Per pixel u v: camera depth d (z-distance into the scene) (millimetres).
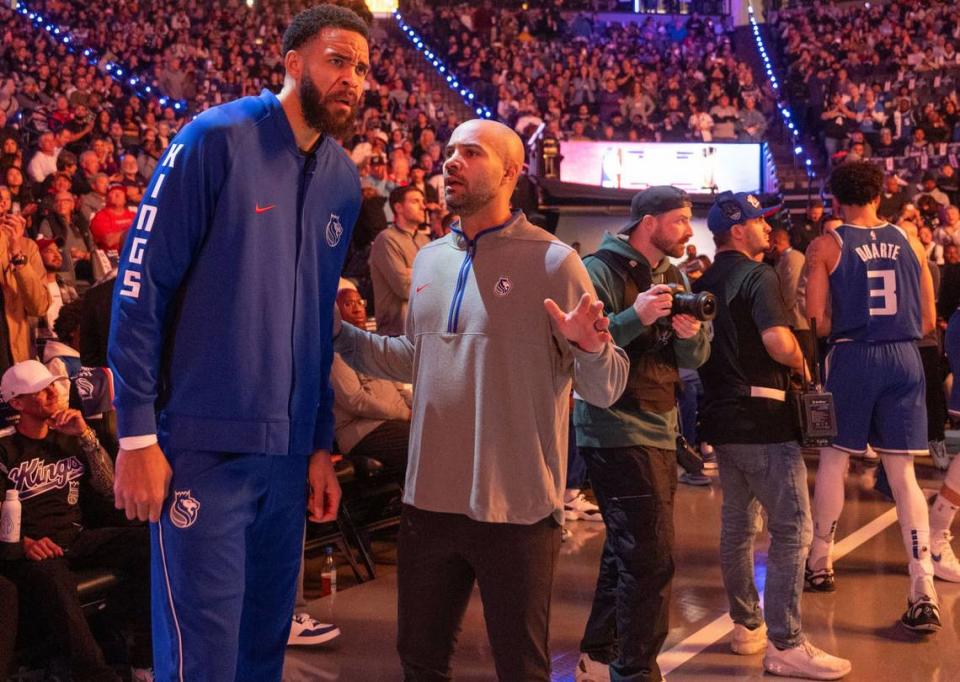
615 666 3428
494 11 24312
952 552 5379
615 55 23297
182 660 2307
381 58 20578
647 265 3502
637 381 3367
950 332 6113
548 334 2617
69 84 16031
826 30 23984
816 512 5035
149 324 2246
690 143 17359
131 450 2242
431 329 2707
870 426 4746
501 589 2605
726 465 4121
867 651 4277
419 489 2670
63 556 3848
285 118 2373
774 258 9758
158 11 20734
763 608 4324
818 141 19328
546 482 2607
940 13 23141
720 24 25453
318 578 5395
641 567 3357
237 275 2293
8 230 5660
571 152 16891
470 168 2623
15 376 3805
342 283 5488
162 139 14148
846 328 4703
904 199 14219
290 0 22797
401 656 2768
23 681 3822
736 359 3938
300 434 2443
